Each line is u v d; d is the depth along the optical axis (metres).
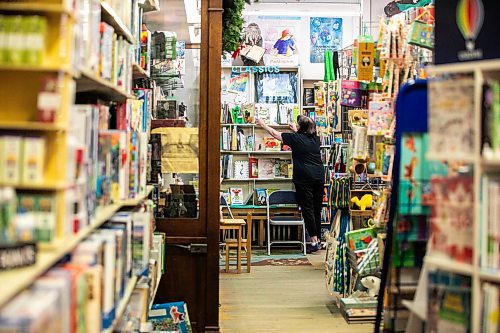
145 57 4.35
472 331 2.29
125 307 2.86
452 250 2.42
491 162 2.21
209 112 4.82
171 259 4.77
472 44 2.49
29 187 1.86
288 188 10.27
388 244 3.06
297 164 8.66
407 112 2.94
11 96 1.93
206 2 4.80
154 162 4.78
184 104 4.86
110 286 2.38
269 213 9.69
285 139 8.62
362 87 5.62
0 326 1.29
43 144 1.86
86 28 2.30
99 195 2.56
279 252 9.41
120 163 2.97
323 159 9.90
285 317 5.55
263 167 10.12
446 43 2.61
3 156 1.83
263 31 10.54
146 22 5.03
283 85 10.38
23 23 1.86
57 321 1.58
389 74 4.95
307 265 8.24
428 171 2.95
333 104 8.20
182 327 4.13
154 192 4.77
